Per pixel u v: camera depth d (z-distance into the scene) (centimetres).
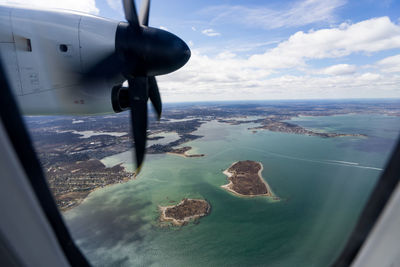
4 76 116
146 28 615
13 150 117
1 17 508
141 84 628
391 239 154
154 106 835
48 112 584
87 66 569
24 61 525
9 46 511
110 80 606
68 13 566
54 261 140
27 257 121
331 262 209
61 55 547
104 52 575
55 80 554
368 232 170
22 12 525
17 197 116
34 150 129
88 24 568
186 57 667
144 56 605
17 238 116
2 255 113
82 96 589
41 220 133
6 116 116
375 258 163
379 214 162
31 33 521
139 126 637
